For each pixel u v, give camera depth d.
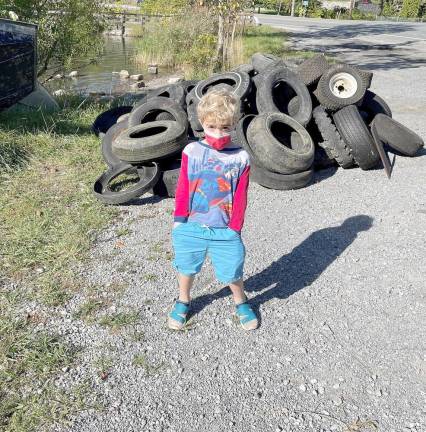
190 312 3.57
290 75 6.58
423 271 4.16
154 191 5.47
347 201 5.47
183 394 2.88
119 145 5.36
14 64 8.41
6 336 3.24
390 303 3.74
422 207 5.33
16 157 6.39
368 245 4.55
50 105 9.52
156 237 4.59
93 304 3.61
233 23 16.89
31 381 2.92
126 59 20.16
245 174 2.99
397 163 6.63
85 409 2.75
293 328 3.45
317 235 4.71
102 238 4.55
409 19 48.91
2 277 3.92
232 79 6.72
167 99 6.33
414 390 2.95
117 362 3.09
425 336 3.40
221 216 3.06
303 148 5.79
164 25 19.95
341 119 6.17
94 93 13.09
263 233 4.73
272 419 2.73
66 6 11.04
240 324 3.46
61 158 6.48
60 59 11.56
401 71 14.70
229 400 2.85
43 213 4.95
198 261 3.24
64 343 3.23
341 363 3.14
